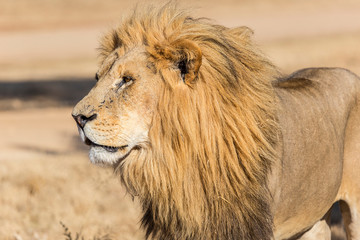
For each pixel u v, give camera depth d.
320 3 114.62
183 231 8.90
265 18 94.38
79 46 69.00
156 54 8.55
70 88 42.09
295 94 10.26
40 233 14.71
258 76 8.96
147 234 9.65
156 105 8.57
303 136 9.88
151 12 8.90
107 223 15.07
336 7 110.31
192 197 8.62
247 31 9.34
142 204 9.53
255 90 8.82
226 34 8.98
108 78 8.70
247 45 9.11
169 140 8.51
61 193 16.91
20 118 31.44
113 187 17.42
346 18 93.44
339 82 11.25
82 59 59.09
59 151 23.31
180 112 8.45
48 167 19.20
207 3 108.56
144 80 8.56
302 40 67.25
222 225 8.77
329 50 56.47
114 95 8.59
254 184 8.72
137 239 14.34
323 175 10.34
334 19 92.44
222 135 8.55
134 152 8.80
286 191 9.57
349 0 119.06
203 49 8.55
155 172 8.64
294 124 9.74
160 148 8.55
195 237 8.88
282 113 9.55
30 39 75.94
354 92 11.35
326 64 48.16
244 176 8.63
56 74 49.12
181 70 8.49
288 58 52.81
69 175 18.50
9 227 14.63
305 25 85.00
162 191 8.70
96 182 15.73
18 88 42.19
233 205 8.71
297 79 11.02
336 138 10.63
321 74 11.36
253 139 8.66
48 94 39.91
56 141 25.42
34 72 50.94
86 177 18.11
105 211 16.12
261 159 8.77
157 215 9.08
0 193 16.72
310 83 10.88
